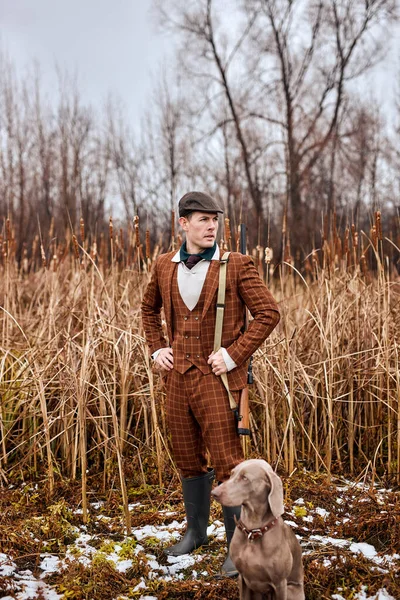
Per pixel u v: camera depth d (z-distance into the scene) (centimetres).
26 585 322
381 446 511
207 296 328
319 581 323
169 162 2236
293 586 282
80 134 2281
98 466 491
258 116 2272
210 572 332
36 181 2205
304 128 2305
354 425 520
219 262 332
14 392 518
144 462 489
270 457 502
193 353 332
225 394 329
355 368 524
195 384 330
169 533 387
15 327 641
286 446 480
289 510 416
